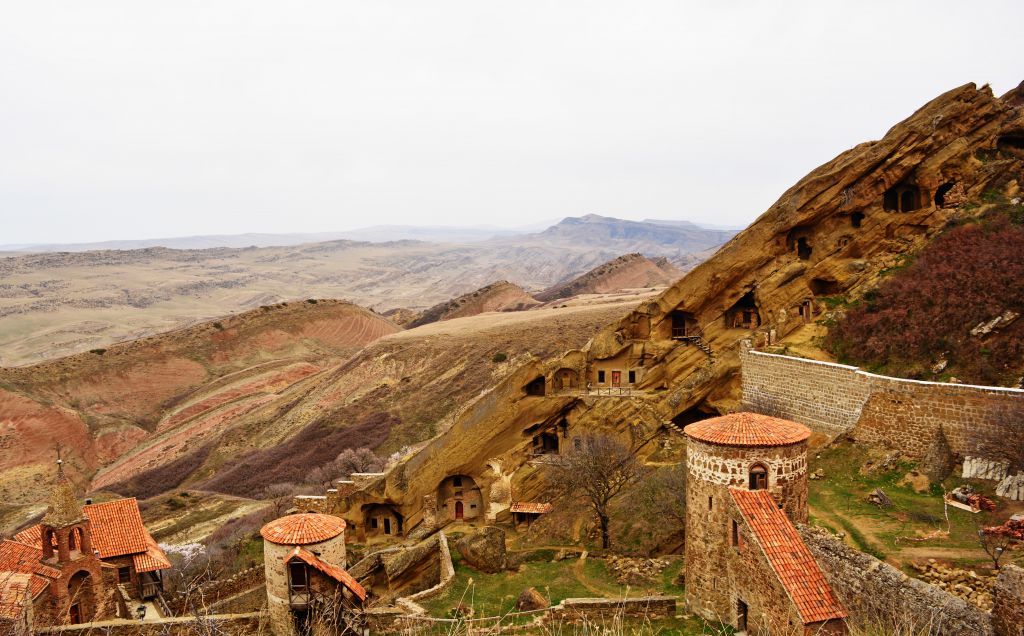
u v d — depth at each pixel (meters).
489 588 35.97
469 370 101.62
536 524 46.22
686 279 53.91
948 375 38.19
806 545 22.94
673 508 36.94
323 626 31.75
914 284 44.69
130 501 43.44
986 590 21.44
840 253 50.75
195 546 55.78
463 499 53.38
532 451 53.62
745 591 23.47
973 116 50.62
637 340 56.12
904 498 29.70
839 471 33.62
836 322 46.66
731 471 24.39
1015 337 37.56
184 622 28.94
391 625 31.64
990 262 42.69
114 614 36.28
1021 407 29.25
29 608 27.12
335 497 53.75
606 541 39.56
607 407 52.31
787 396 42.50
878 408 34.53
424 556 42.22
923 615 19.62
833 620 20.77
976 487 28.86
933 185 49.66
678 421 50.94
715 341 53.34
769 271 51.84
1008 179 49.50
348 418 97.38
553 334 108.19
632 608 26.75
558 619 27.12
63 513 33.31
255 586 43.09
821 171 51.75
